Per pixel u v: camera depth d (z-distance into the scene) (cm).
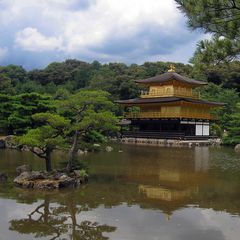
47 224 1662
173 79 7200
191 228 1611
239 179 2809
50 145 2566
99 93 2705
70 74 12606
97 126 2659
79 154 4381
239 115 6394
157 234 1530
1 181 2577
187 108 7012
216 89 9056
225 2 1094
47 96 5372
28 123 5194
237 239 1480
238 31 1127
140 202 2069
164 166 3475
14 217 1766
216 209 1927
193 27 1159
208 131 7469
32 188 2378
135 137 7081
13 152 4466
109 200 2098
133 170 3200
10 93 8338
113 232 1558
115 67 11919
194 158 4166
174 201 2094
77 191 2323
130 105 7625
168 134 6656
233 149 5525
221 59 1169
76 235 1527
